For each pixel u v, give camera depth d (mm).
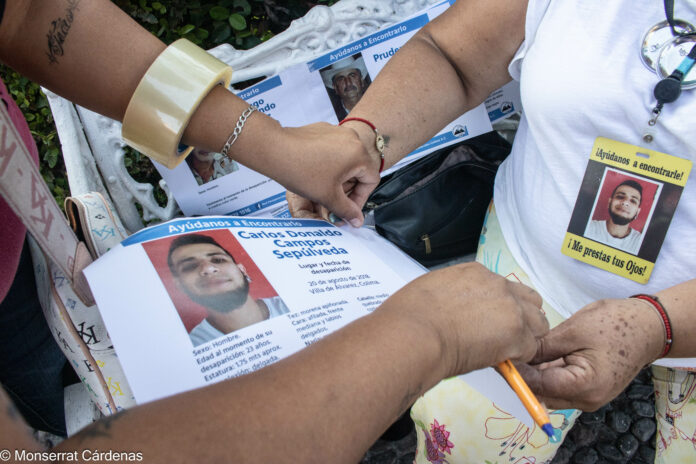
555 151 974
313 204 1142
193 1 1546
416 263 1014
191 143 930
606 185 925
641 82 854
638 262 932
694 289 828
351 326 548
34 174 655
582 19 914
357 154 1010
